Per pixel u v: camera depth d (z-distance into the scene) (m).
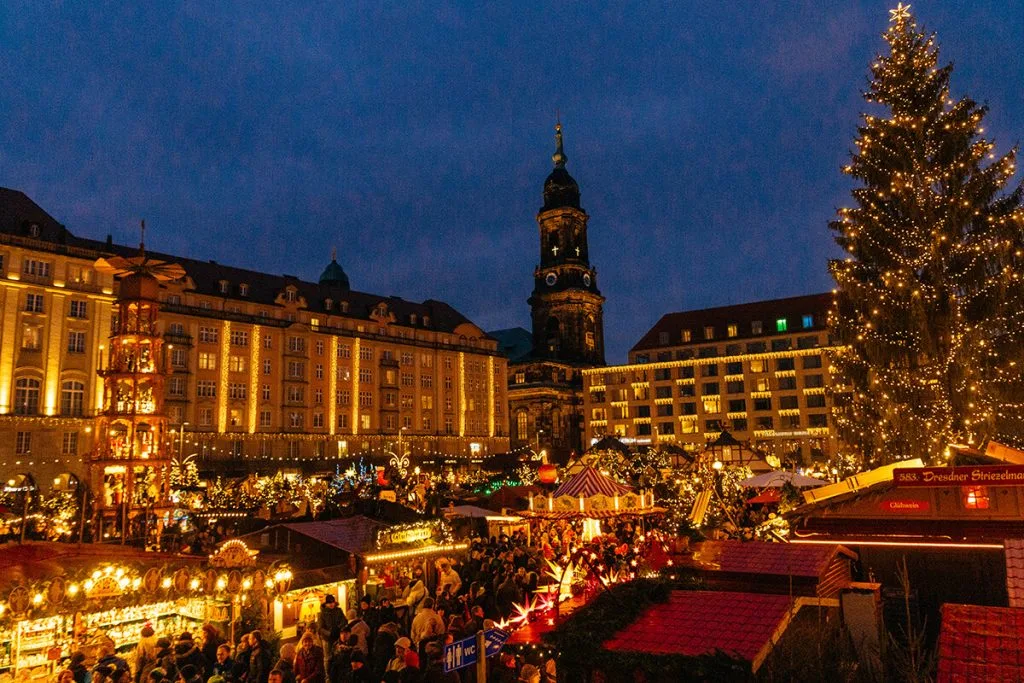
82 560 13.77
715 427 91.81
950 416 21.38
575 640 7.90
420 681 11.11
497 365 105.62
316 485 49.53
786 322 92.81
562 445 109.19
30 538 25.12
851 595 8.84
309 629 12.48
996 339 21.25
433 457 90.31
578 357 116.38
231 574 14.97
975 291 21.97
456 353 99.31
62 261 59.78
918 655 7.45
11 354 55.97
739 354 93.19
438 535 21.78
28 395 56.62
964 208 22.56
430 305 104.00
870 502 11.41
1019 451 11.16
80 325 59.94
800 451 83.19
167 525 26.67
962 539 10.62
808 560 10.13
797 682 7.08
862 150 25.38
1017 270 21.36
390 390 89.06
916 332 22.80
